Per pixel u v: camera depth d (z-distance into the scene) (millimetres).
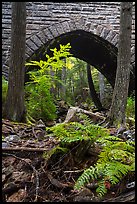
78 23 10953
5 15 10258
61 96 21969
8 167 2918
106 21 11188
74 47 13430
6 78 9977
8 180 2668
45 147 3607
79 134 3053
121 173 2439
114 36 11242
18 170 2900
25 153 3314
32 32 10539
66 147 3021
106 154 2650
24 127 5281
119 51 6516
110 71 14273
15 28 6121
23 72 6184
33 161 3041
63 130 3066
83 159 2979
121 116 6285
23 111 6137
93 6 11078
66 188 2496
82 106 17078
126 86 6426
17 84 6059
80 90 25516
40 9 10656
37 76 7309
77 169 2834
